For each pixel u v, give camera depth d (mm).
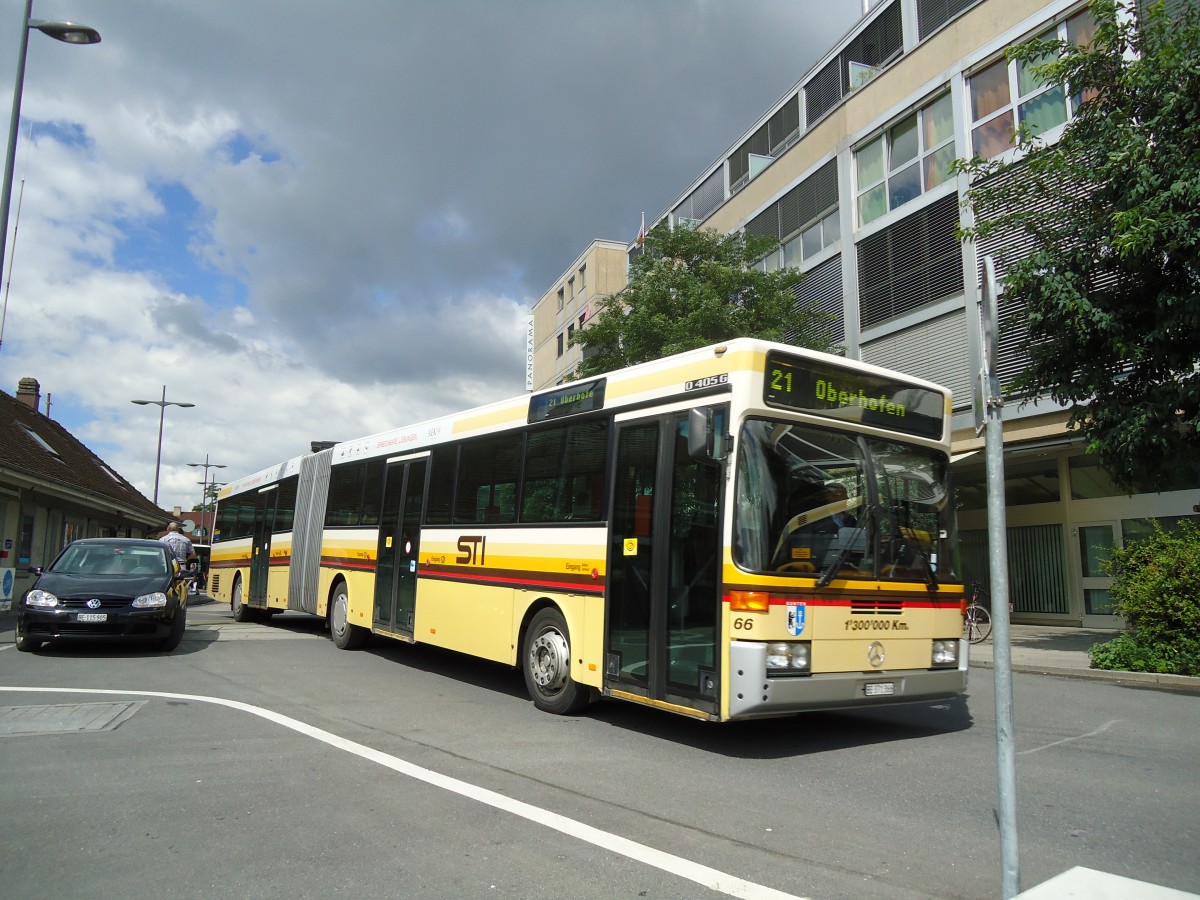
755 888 3955
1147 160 11180
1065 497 18484
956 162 14164
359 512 13133
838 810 5199
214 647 13188
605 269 50312
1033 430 17438
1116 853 4434
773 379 6723
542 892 3902
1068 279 11992
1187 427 11391
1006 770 3520
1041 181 12844
